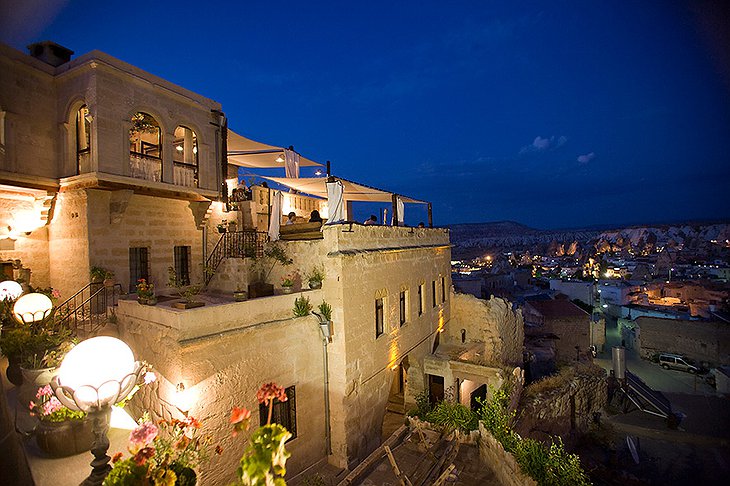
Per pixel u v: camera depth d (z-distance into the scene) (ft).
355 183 63.87
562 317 118.62
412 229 64.18
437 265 73.10
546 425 61.93
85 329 38.60
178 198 51.57
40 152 45.19
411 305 61.05
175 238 53.36
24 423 27.63
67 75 44.62
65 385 18.99
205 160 55.06
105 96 43.24
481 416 44.70
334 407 44.01
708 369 113.80
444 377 60.70
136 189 46.16
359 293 46.75
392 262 55.26
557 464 32.45
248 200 62.90
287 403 40.11
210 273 53.21
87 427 25.99
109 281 45.32
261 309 38.09
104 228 45.55
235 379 34.55
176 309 32.94
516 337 85.56
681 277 235.61
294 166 69.15
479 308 76.59
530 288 200.64
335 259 43.93
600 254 465.88
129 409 35.76
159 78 49.06
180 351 30.58
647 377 112.98
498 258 406.41
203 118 54.95
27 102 43.93
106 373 19.33
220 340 33.47
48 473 23.62
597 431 74.08
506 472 33.14
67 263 46.21
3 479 17.39
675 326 123.85
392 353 53.88
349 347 44.27
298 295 42.19
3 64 41.73
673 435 73.15
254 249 53.11
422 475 35.24
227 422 33.65
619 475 59.82
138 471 16.53
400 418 59.52
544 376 79.56
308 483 38.29
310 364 42.32
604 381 82.99
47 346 32.07
